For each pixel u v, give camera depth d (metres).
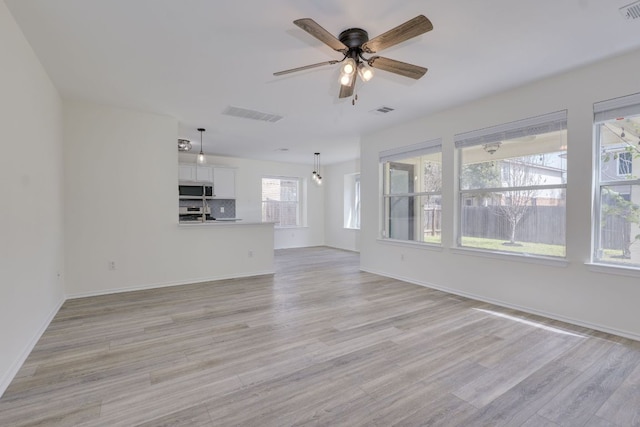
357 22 2.31
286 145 6.68
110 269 4.27
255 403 1.92
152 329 3.06
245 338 2.86
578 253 3.14
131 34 2.46
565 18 2.26
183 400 1.95
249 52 2.75
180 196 7.11
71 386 2.09
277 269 6.07
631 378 2.19
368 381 2.16
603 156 3.04
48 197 3.20
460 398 1.97
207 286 4.72
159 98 3.88
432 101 4.01
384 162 5.47
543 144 3.44
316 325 3.18
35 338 2.72
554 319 3.31
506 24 2.34
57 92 3.62
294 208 9.55
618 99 2.86
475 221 4.14
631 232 2.89
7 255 2.14
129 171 4.36
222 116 4.60
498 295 3.82
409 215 5.11
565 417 1.80
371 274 5.61
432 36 2.50
